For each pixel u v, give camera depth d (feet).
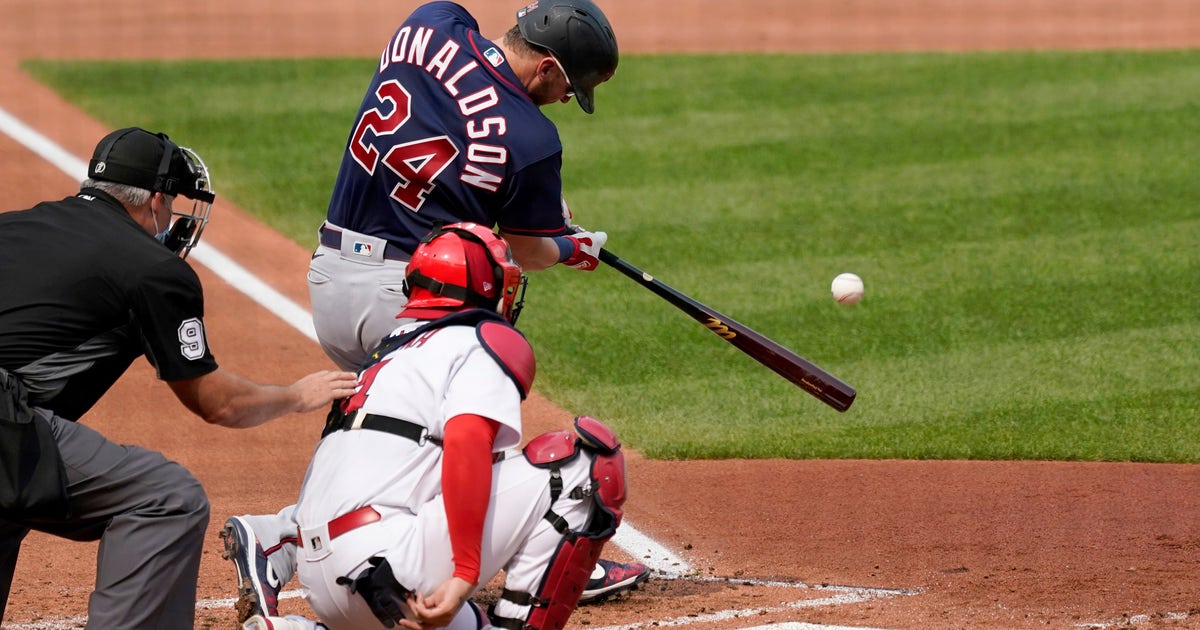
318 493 38.42
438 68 47.70
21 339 38.06
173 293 39.11
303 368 87.40
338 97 159.63
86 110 151.64
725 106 158.10
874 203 123.75
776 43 191.72
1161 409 77.87
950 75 171.73
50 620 48.93
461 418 36.42
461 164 47.42
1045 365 85.76
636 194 126.41
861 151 140.46
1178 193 124.88
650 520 62.34
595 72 49.73
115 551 39.27
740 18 209.87
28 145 138.21
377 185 47.96
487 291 39.83
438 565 37.35
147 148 41.06
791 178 131.75
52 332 38.29
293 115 151.64
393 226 48.08
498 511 39.14
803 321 94.68
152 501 39.29
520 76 49.34
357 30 198.29
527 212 49.21
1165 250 109.29
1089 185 127.85
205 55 178.81
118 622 39.27
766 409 79.71
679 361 88.07
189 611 41.19
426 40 48.19
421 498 38.14
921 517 62.44
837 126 149.69
